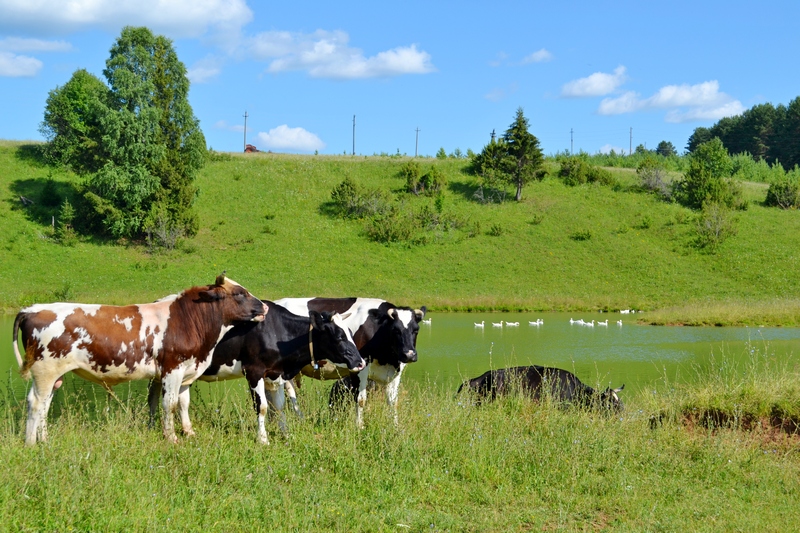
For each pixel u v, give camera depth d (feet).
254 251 176.86
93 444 27.99
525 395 40.34
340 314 36.78
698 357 77.66
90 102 181.06
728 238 183.32
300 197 211.82
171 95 191.21
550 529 23.59
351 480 27.12
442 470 28.53
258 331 34.53
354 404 35.22
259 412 33.83
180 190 184.14
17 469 23.88
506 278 164.66
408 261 174.40
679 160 301.43
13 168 209.26
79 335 30.76
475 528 23.29
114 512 22.03
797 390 38.19
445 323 117.08
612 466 29.71
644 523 24.23
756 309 122.62
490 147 219.61
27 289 140.26
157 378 32.96
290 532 22.07
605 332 103.86
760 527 24.08
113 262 164.45
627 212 203.41
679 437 33.45
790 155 400.47
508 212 204.95
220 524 22.17
